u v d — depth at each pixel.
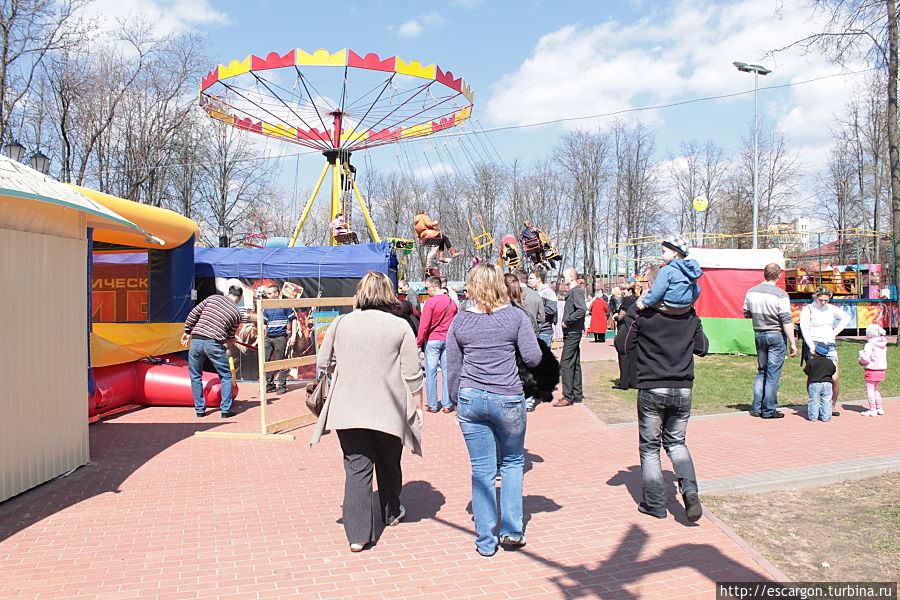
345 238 16.50
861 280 22.53
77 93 26.83
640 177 47.16
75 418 6.25
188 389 9.41
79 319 6.34
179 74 31.31
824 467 5.86
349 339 4.34
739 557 4.10
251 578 3.84
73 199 5.61
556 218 49.97
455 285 25.03
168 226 10.46
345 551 4.25
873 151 34.25
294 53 14.81
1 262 5.21
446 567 3.99
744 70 23.62
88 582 3.78
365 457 4.30
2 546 4.34
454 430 8.06
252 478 5.94
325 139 18.73
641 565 3.99
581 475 6.00
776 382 8.16
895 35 13.66
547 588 3.69
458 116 18.02
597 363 15.79
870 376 8.27
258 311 7.53
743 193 42.84
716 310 16.34
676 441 4.80
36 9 20.67
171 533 4.56
